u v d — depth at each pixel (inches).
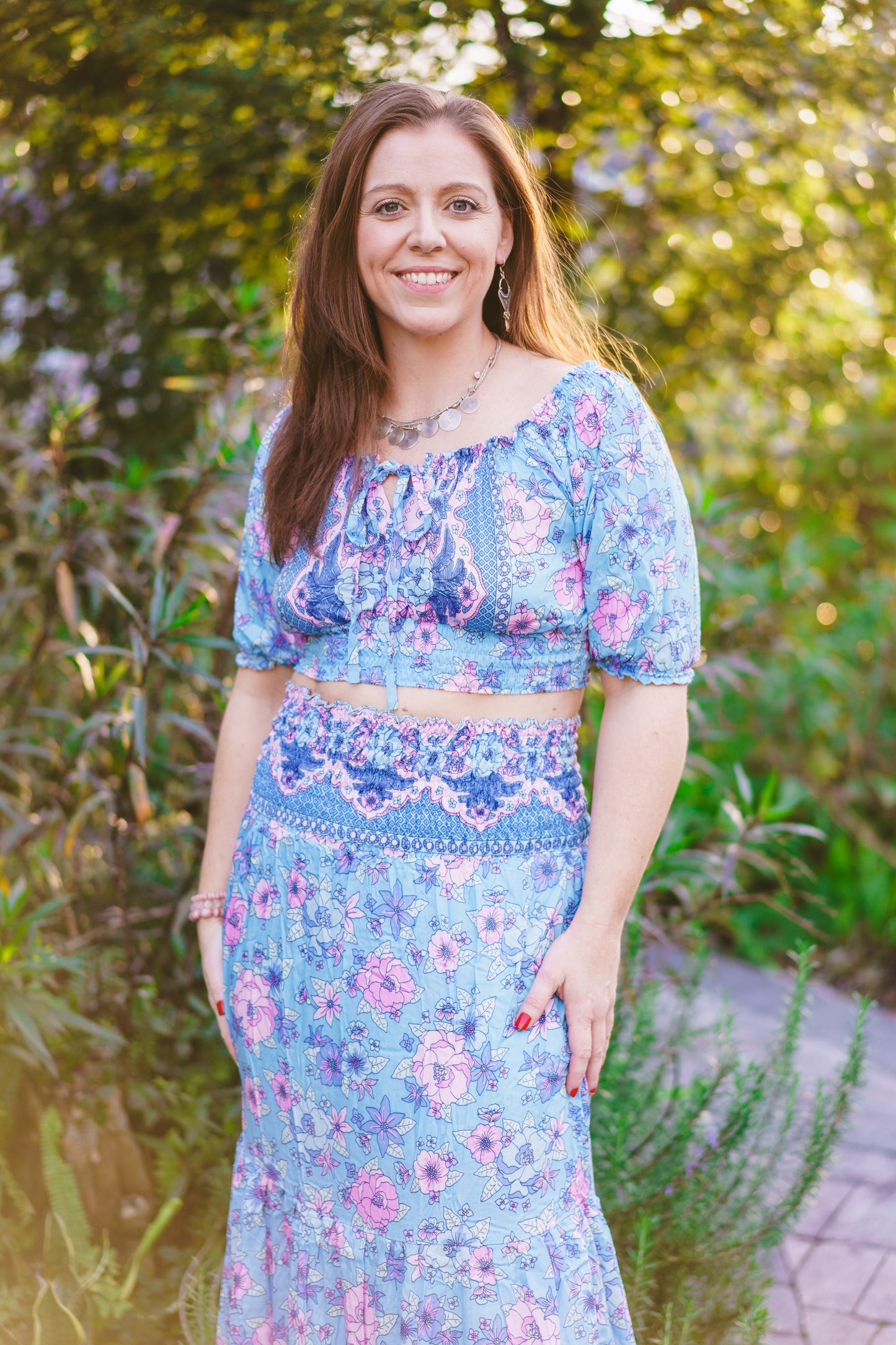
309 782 57.6
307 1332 59.2
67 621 98.3
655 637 54.6
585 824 58.2
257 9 101.3
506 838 54.6
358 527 57.1
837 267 134.0
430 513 55.1
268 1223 62.0
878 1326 79.7
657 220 129.2
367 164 56.4
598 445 54.4
